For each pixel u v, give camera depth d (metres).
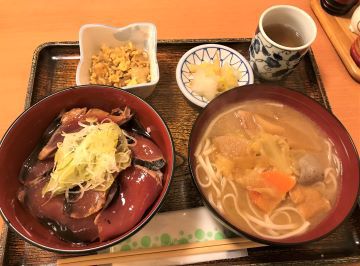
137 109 0.25
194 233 0.25
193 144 0.25
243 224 0.25
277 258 0.25
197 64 0.33
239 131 0.28
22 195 0.23
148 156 0.24
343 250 0.26
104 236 0.22
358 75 0.33
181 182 0.27
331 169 0.27
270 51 0.29
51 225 0.23
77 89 0.24
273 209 0.25
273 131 0.28
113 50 0.31
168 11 0.36
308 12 0.37
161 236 0.25
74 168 0.22
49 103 0.24
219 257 0.25
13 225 0.21
